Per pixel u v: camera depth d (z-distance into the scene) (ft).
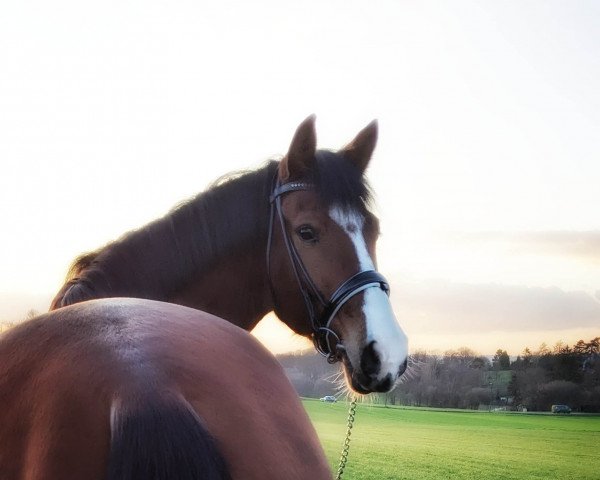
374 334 9.88
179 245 10.66
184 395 4.64
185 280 10.68
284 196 11.12
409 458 83.15
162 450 3.93
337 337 10.44
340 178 10.93
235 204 11.21
